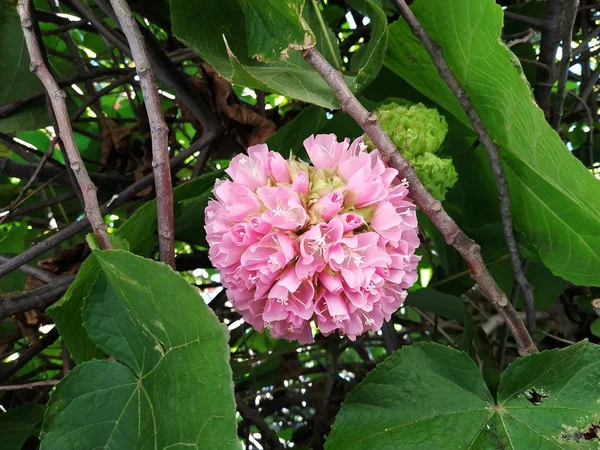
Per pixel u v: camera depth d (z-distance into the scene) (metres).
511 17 0.38
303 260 0.27
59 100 0.27
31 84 0.42
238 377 0.49
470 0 0.28
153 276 0.22
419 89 0.38
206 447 0.21
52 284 0.34
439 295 0.40
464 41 0.30
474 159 0.41
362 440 0.28
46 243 0.33
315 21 0.36
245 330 0.49
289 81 0.32
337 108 0.31
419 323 0.54
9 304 0.32
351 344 0.52
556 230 0.36
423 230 0.48
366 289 0.27
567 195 0.31
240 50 0.35
